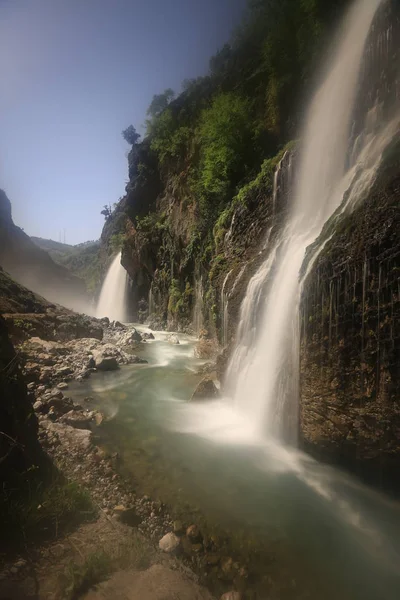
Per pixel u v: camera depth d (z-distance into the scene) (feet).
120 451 22.98
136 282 117.50
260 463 21.77
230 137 59.16
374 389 17.12
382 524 16.58
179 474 20.30
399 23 31.30
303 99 50.57
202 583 12.71
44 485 15.97
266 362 27.40
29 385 34.88
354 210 20.90
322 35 46.75
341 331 18.79
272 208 43.45
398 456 16.49
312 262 21.99
